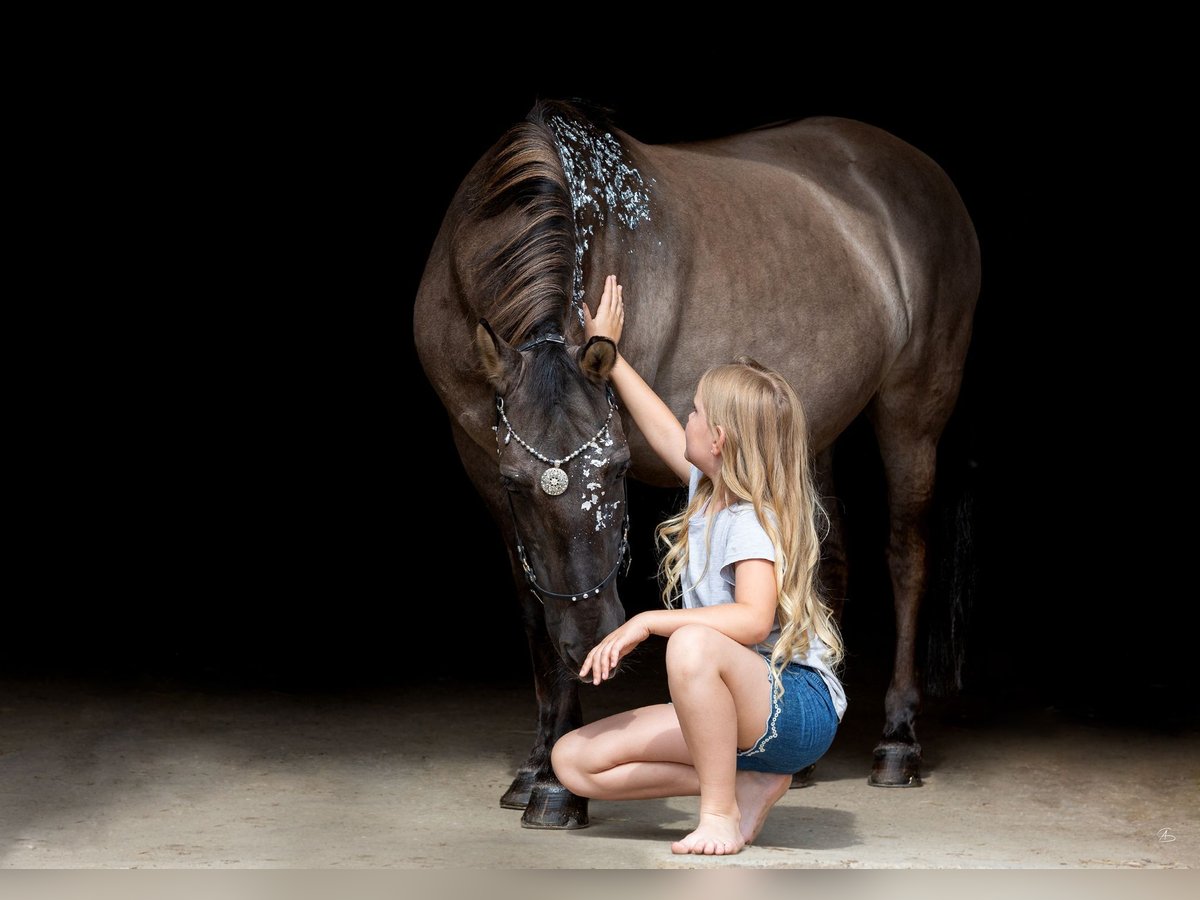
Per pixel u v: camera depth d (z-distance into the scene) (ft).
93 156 32.96
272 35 32.24
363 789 14.25
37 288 33.45
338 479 34.06
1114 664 22.43
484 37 31.78
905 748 15.71
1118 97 28.53
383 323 34.06
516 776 14.03
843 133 18.02
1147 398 30.12
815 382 15.74
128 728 16.76
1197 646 23.62
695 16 30.01
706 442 11.23
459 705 19.01
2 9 31.40
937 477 19.20
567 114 13.78
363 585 28.09
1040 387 30.12
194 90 32.73
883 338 16.75
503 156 12.90
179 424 34.04
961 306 18.08
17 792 13.64
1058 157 29.01
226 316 34.04
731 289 14.74
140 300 33.78
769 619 10.71
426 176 33.19
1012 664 22.47
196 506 33.37
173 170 33.24
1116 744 17.47
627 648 10.51
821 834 12.80
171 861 11.01
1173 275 29.45
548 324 11.65
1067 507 30.42
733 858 10.67
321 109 32.91
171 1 31.86
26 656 20.95
